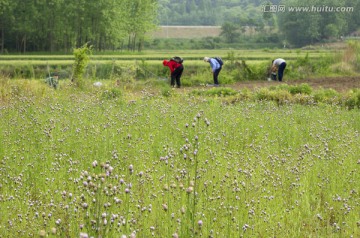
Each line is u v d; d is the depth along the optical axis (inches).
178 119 853.8
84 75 1765.5
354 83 1668.3
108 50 5182.1
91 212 333.1
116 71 1877.5
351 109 1131.3
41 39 4719.5
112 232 323.6
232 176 526.3
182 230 362.3
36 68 2258.9
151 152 642.2
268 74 1902.1
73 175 523.8
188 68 2249.0
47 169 538.3
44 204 432.5
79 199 409.7
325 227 437.7
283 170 563.8
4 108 894.4
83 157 584.1
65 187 478.6
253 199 456.1
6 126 739.4
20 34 4626.0
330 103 1179.9
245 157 634.8
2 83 1227.9
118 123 795.4
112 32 4532.5
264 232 413.7
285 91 1232.8
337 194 506.9
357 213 464.1
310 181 550.3
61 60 2874.0
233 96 1245.7
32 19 4247.0
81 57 1432.1
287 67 1966.0
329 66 2084.2
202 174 518.6
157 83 1659.7
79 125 772.6
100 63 1963.6
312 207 492.4
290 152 679.1
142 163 569.9
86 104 978.1
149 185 474.6
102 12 4367.6
